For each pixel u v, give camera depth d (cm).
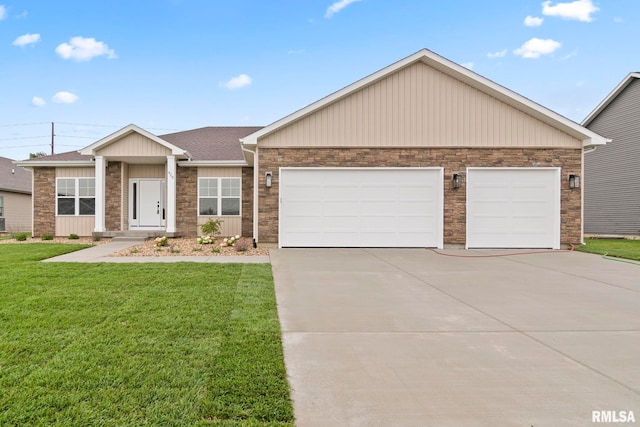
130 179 1545
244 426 232
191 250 1089
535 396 275
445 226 1132
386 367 322
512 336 402
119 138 1367
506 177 1140
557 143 1142
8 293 538
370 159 1134
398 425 238
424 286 635
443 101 1139
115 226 1480
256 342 365
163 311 458
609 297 567
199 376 293
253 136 1105
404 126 1135
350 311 488
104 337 370
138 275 677
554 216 1138
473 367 324
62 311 453
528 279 697
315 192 1134
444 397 273
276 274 727
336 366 323
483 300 547
